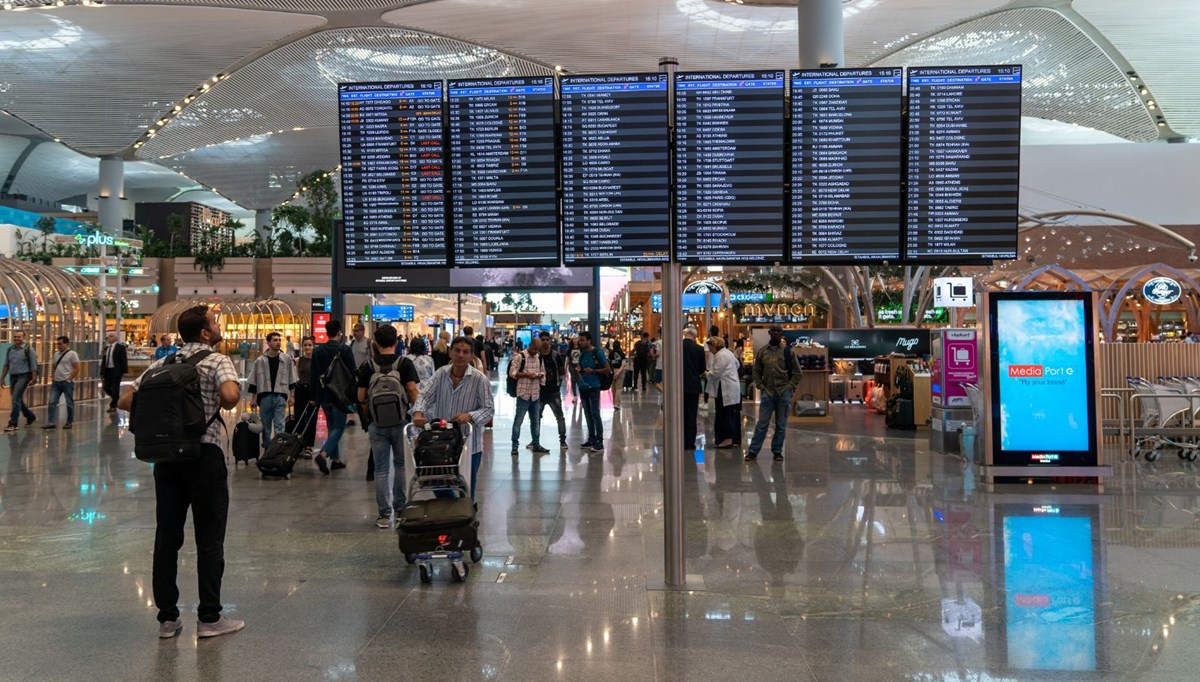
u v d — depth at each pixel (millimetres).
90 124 46562
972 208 5730
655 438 13070
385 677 3711
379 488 6789
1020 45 32844
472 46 35375
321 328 33562
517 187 5707
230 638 4199
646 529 6648
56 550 5957
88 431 13742
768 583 5156
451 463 5590
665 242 5516
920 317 25734
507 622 4441
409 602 4789
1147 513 7250
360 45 35594
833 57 16047
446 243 5816
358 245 5898
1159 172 23578
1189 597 4852
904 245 5711
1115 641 4160
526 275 17750
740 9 29062
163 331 35625
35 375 13930
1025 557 5758
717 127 5512
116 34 34000
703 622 4441
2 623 4422
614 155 5508
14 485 8570
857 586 5094
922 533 6492
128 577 5293
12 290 18297
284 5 30344
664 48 32969
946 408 11086
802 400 16000
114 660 3904
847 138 5609
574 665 3848
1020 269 24141
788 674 3748
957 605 4727
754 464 10219
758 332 18797
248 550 6027
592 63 34656
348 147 5867
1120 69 33750
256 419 8898
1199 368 12570
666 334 5273
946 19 29797
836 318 26969
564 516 7141
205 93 41969
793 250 5602
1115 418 12438
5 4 30312
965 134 5715
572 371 22359
